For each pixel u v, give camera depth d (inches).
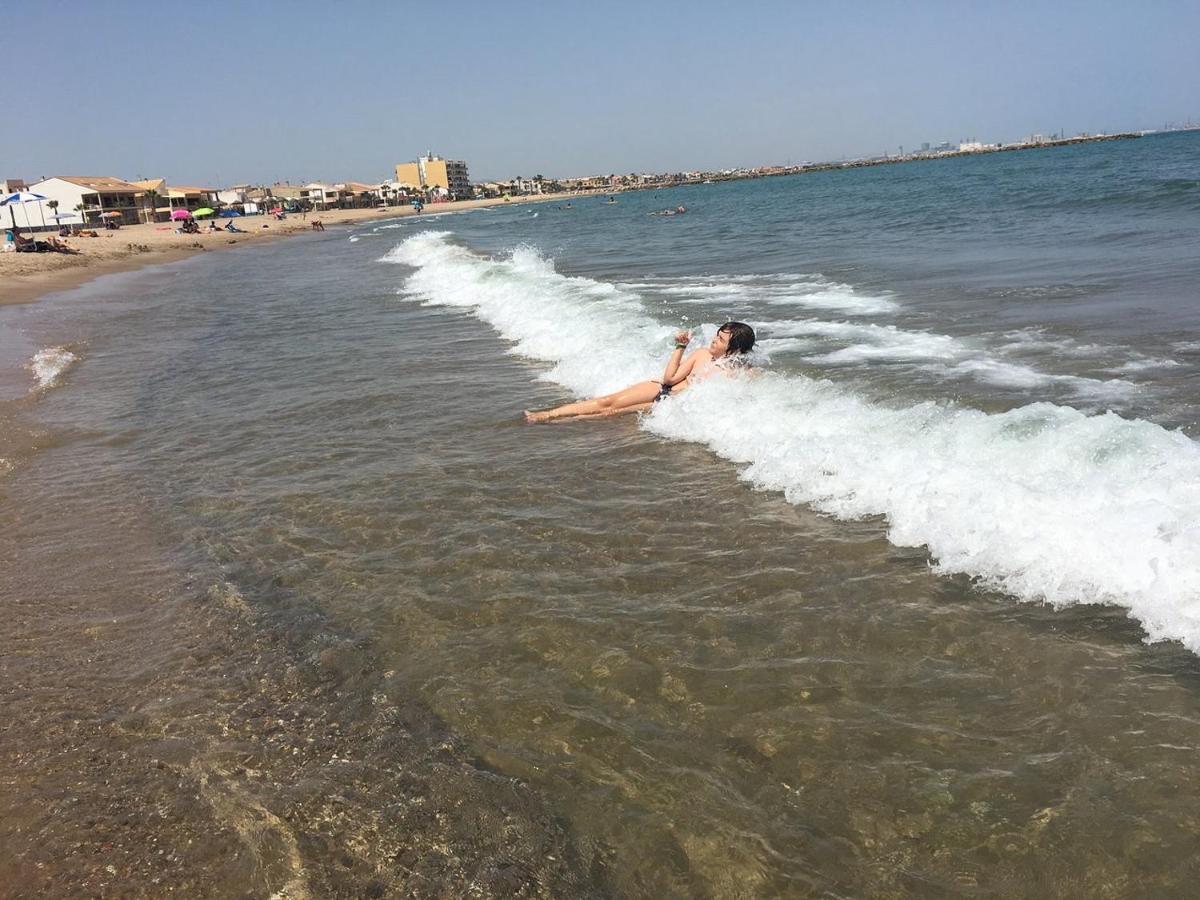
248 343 475.2
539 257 885.2
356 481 229.3
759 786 105.3
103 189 3801.7
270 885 94.7
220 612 159.9
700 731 116.6
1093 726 111.0
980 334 328.5
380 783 110.2
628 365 323.6
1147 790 99.3
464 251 964.0
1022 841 94.0
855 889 89.8
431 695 129.0
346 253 1314.0
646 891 91.3
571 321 428.5
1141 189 1103.0
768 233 1061.1
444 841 99.6
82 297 814.5
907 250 684.1
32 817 107.3
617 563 169.3
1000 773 104.2
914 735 112.3
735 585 156.1
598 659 135.6
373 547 185.3
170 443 280.5
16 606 167.2
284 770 113.8
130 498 228.2
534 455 242.2
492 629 147.1
